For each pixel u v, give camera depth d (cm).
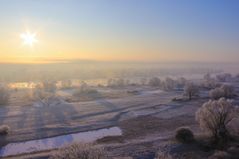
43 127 4769
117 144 3503
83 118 5616
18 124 4984
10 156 3356
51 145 3834
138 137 4119
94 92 10431
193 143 3281
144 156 2894
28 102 7800
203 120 3538
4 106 7094
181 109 6494
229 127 3456
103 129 4769
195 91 8288
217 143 3206
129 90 11325
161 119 5438
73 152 1812
